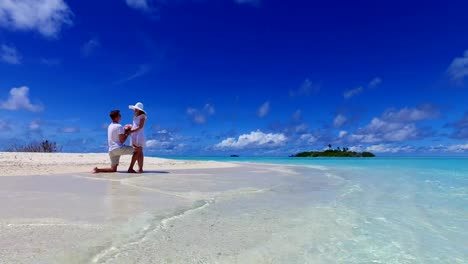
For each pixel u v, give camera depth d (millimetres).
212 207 4445
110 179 7512
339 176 10211
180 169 12141
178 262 2428
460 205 4930
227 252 2670
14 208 3963
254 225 3527
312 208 4562
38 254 2408
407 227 3590
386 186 7375
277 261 2527
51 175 8430
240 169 12953
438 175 10781
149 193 5402
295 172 11961
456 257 2688
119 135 9328
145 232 3086
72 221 3363
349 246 2918
